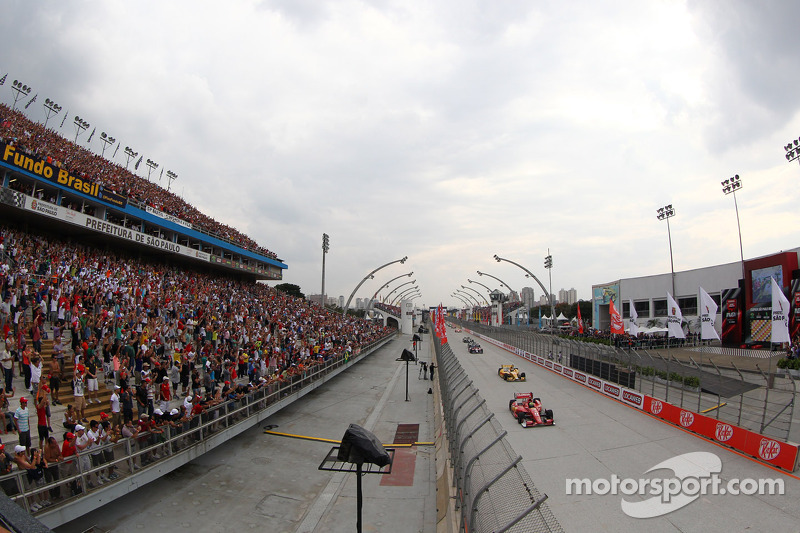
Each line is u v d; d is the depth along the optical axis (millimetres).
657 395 23641
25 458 8992
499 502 8055
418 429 22359
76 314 17062
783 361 26281
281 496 14539
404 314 107312
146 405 13938
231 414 16344
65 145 41125
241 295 39844
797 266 37281
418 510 13648
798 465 13883
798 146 37438
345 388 33250
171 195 52969
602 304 67062
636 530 10664
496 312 106875
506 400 25906
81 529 11461
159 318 22266
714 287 49906
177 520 12492
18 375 15000
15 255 21062
